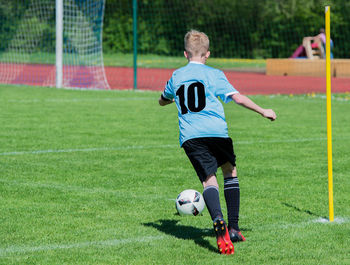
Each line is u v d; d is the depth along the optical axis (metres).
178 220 13.87
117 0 109.81
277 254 11.29
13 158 21.88
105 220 13.79
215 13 111.00
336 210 14.91
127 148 24.34
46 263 10.70
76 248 11.61
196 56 12.20
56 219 13.82
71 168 20.22
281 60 78.50
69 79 62.03
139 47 111.38
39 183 17.86
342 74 74.62
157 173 19.55
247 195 16.56
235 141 26.48
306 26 105.69
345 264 10.74
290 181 18.45
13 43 82.19
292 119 34.50
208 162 11.45
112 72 79.06
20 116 34.03
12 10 81.00
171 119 33.75
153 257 11.08
